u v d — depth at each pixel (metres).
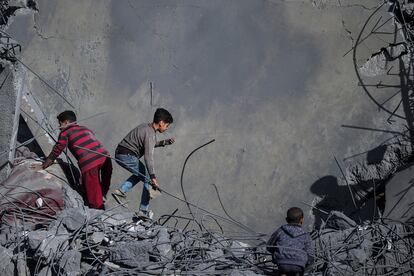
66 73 18.53
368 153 15.92
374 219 14.44
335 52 16.28
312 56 16.41
